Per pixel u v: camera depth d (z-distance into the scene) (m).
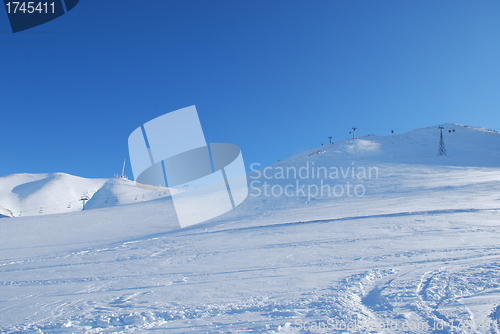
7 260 10.27
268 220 15.88
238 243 9.85
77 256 9.87
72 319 4.04
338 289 4.57
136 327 3.67
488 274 4.79
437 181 27.69
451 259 5.83
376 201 19.56
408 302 3.92
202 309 4.14
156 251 9.63
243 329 3.44
